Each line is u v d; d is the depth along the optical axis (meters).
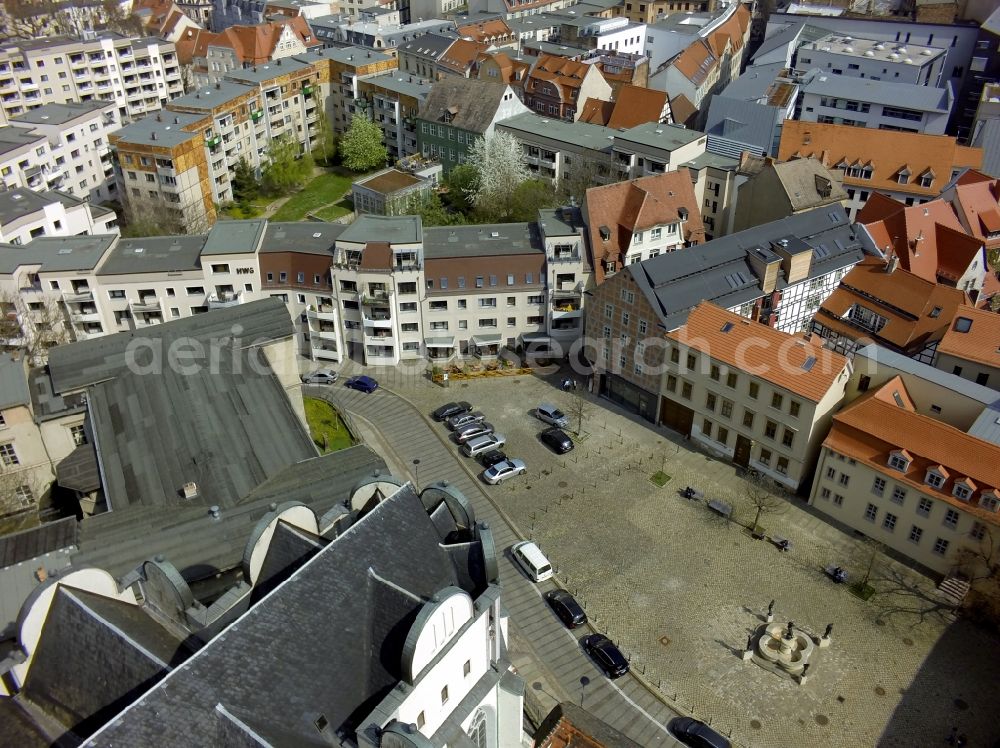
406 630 36.81
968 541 61.06
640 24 192.50
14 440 67.50
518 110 137.88
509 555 66.75
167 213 123.12
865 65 159.50
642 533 68.88
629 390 85.56
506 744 45.34
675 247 96.69
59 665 36.81
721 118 133.62
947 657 57.47
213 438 60.38
